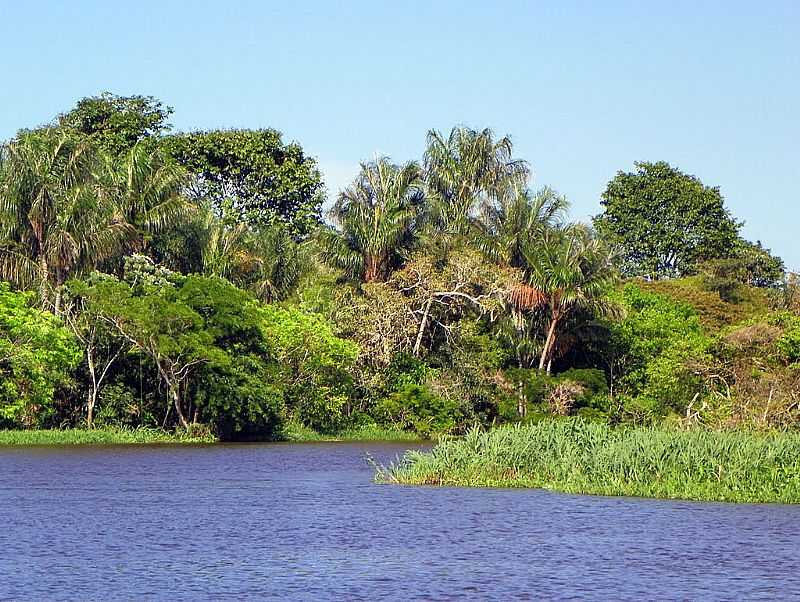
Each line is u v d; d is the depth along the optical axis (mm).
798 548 25484
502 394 70625
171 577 22469
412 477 39531
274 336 67500
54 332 58500
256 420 65062
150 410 66375
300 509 32344
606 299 73125
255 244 77500
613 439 37531
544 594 20969
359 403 72000
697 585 21688
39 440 58781
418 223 77000
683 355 58344
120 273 68375
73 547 25812
